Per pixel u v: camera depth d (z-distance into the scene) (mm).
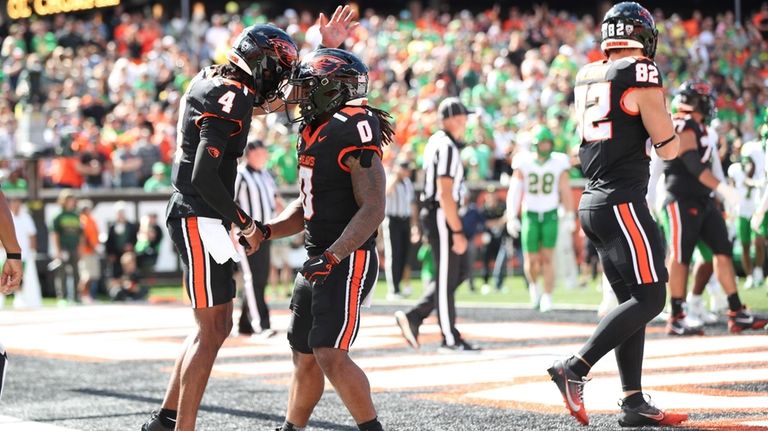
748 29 98188
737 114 83625
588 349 19984
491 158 75875
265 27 18828
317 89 17531
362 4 113500
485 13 110750
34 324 46969
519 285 65500
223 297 19094
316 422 22578
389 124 18078
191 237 18891
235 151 18844
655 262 20109
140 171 72812
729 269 33750
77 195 66312
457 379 27203
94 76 83812
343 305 17391
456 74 88250
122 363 33375
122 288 63094
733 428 19578
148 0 102688
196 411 19078
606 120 20422
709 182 32406
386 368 29781
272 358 33219
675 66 93188
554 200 46531
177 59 86125
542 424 21062
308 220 18016
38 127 65312
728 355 28734
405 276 61656
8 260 17766
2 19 97062
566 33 100312
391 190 59438
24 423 23812
